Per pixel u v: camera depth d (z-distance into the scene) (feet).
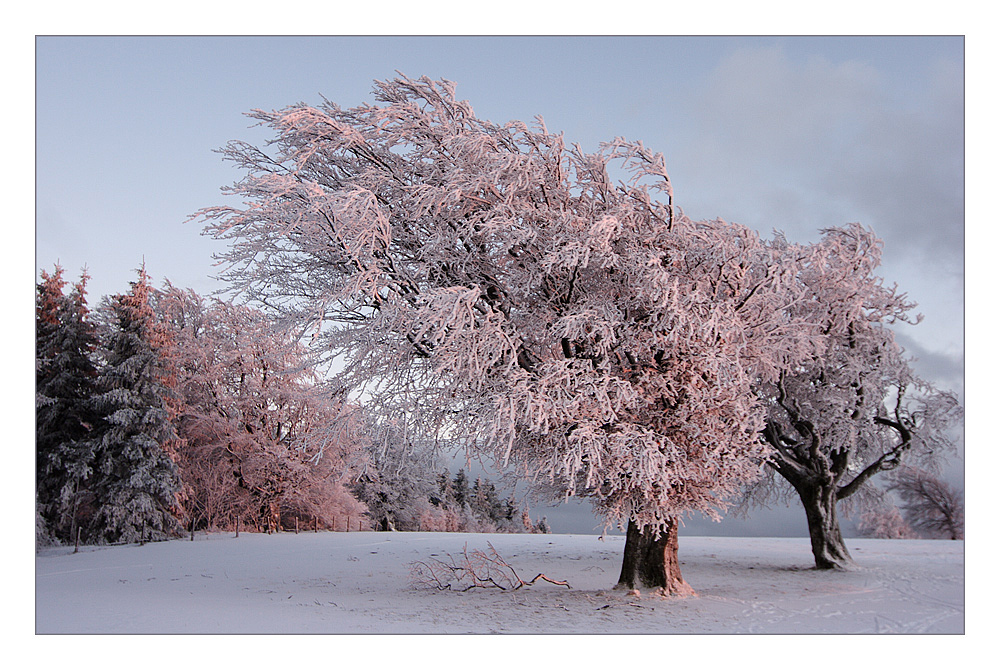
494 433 37.70
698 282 41.73
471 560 62.80
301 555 67.67
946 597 44.55
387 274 43.57
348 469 107.86
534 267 43.24
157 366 96.22
